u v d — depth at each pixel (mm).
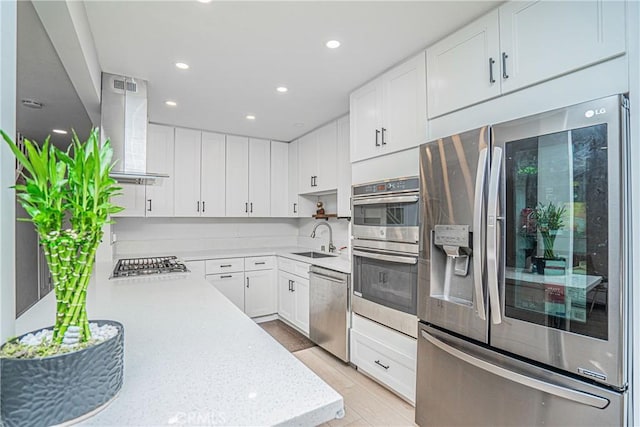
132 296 1749
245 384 833
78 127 3057
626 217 1134
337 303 2805
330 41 1945
